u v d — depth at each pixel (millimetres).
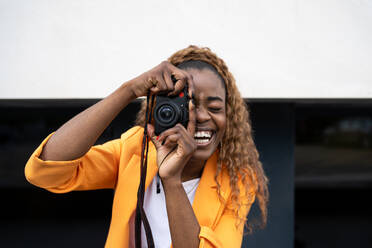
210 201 1089
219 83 1076
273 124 2443
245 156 1209
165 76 964
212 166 1146
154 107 1018
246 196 1146
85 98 2166
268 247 2406
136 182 1076
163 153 957
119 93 949
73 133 900
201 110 1036
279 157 2445
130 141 1163
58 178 929
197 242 912
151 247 975
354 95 2188
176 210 917
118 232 1043
